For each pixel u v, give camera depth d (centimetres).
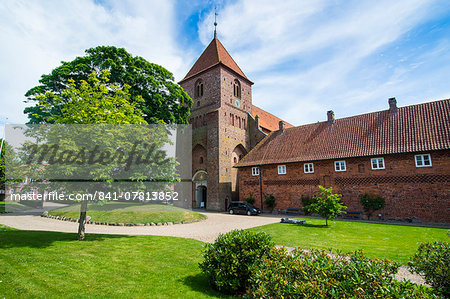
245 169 3403
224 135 3797
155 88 2955
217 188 3553
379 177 2358
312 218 2480
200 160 4112
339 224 2000
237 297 635
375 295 383
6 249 993
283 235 1509
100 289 656
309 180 2798
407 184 2208
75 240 1227
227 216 2692
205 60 4412
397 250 1120
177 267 866
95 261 891
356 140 2645
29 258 876
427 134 2216
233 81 4259
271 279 472
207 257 711
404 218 2188
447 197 2019
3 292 607
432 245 616
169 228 1795
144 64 3002
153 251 1069
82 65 2614
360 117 2884
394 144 2341
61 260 878
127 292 642
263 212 3123
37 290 631
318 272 460
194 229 1750
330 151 2728
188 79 4500
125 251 1052
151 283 711
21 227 1734
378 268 450
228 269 657
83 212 1274
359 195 2450
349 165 2545
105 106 1239
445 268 553
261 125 4503
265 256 649
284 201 2967
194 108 4319
